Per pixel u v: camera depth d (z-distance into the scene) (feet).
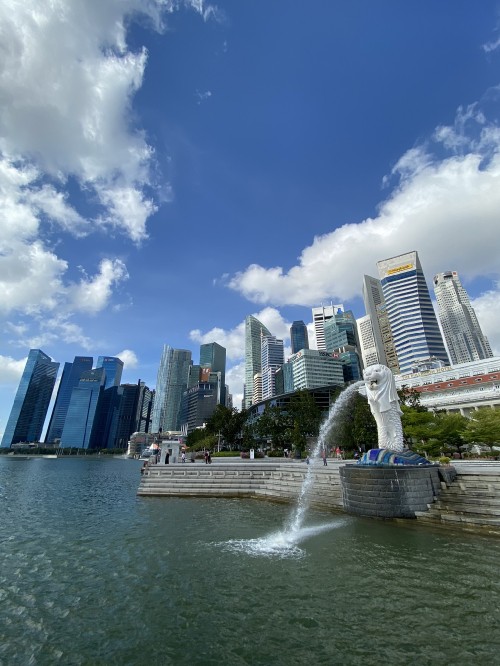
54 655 24.79
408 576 37.45
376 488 64.64
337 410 157.17
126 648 25.52
